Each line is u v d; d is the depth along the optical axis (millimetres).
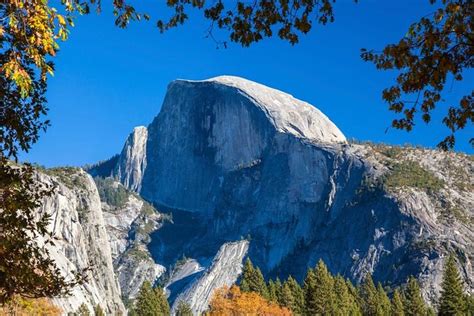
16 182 15430
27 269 15125
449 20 12320
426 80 12758
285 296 142625
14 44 12820
